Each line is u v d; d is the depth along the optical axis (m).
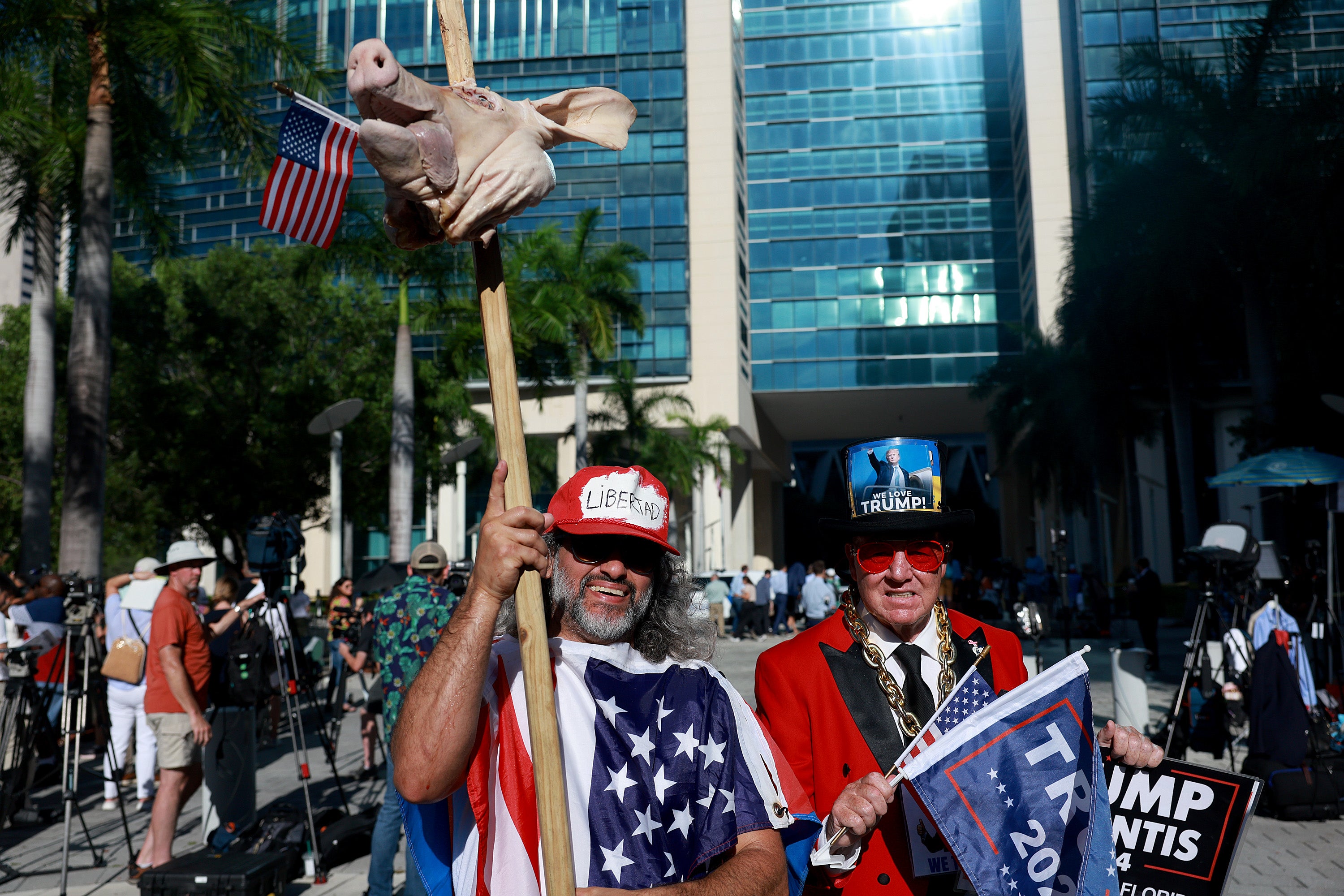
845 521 2.45
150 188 16.08
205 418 27.23
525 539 1.62
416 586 4.73
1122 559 38.47
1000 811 2.17
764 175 50.31
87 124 13.62
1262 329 20.12
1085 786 2.22
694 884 1.67
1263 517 19.50
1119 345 26.59
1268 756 6.99
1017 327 39.41
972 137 49.72
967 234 49.09
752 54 51.09
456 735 1.61
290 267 29.44
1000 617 25.30
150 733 7.96
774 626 26.39
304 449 27.14
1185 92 19.94
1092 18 41.31
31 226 16.20
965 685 2.35
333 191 1.51
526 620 1.61
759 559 58.78
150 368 27.42
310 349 29.48
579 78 44.91
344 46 40.16
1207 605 7.79
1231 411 34.56
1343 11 19.23
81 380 13.20
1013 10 47.72
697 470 38.84
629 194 44.50
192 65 13.34
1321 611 9.67
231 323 28.08
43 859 6.32
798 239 49.69
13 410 28.44
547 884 1.51
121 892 5.56
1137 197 21.03
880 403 51.81
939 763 2.17
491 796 1.77
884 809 2.08
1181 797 2.41
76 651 7.26
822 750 2.36
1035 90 44.66
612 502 1.96
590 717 1.84
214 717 6.02
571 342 26.31
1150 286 22.22
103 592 9.83
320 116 1.50
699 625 2.09
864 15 50.91
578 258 26.38
